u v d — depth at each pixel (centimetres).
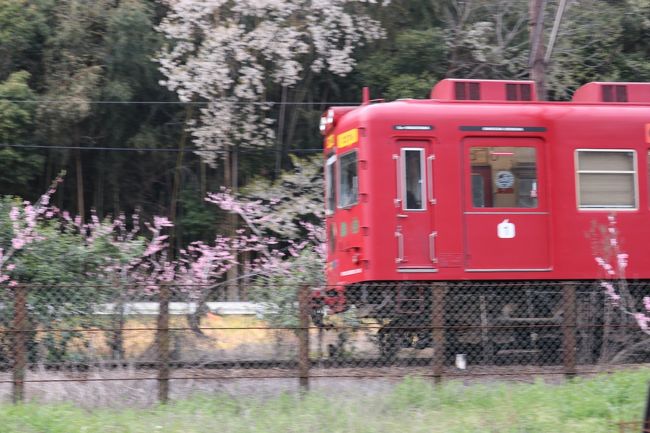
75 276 4269
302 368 3117
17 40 8681
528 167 4141
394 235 3994
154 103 8706
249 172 9138
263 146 8481
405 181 4034
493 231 4072
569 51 7750
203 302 3206
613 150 4209
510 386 3181
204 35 8006
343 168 4344
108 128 9275
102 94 8875
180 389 3056
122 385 3034
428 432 2622
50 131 8644
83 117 8569
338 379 3133
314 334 3241
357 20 8231
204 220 9325
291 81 7944
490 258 4056
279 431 2633
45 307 3127
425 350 3409
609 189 4197
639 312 4084
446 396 3016
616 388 3002
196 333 3123
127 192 9962
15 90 8238
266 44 7631
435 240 4019
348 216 4244
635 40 8638
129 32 8688
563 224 4125
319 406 2869
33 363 3064
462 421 2739
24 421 2636
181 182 9694
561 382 3312
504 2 8662
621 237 4166
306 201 7369
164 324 3089
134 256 4531
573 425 2661
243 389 3086
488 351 3559
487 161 4106
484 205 4078
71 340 3127
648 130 4253
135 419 2741
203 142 8138
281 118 9169
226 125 7881
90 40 9050
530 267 4084
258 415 2833
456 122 4088
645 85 4562
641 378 3091
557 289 3959
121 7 8700
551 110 4191
